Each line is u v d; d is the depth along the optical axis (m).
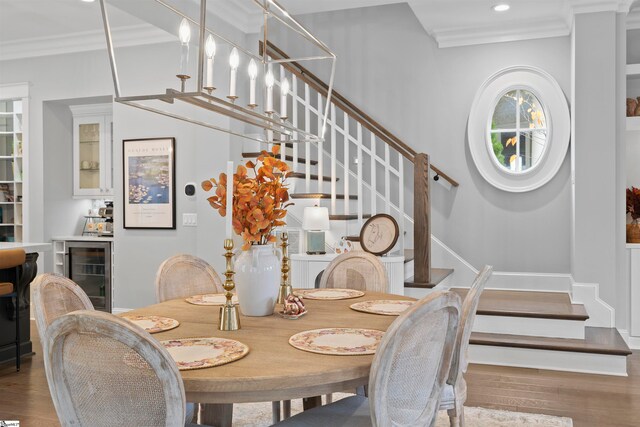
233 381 1.43
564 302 4.52
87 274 5.91
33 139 5.92
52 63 5.80
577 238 4.39
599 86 4.31
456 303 1.62
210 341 1.79
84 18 5.06
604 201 4.31
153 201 5.38
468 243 5.41
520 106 5.20
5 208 6.30
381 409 1.47
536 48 5.14
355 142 4.84
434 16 4.93
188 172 5.27
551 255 5.17
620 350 3.68
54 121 6.03
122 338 1.27
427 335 1.58
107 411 1.39
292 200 4.82
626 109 4.62
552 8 4.70
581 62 4.36
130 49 5.48
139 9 3.92
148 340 1.27
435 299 1.51
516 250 5.27
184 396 1.34
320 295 2.73
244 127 5.11
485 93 5.29
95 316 1.27
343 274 3.18
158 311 2.35
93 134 6.21
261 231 2.19
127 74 5.49
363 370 1.54
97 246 5.84
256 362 1.57
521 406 3.16
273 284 2.24
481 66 5.32
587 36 4.34
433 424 1.77
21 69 5.94
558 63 5.07
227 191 1.97
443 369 1.76
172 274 2.89
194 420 2.35
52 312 2.01
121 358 1.32
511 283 5.28
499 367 3.91
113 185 5.75
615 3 4.25
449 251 5.43
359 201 4.79
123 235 5.50
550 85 5.07
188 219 5.27
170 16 4.05
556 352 3.84
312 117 5.71
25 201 5.98
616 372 3.72
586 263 4.38
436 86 5.48
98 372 1.35
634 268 4.46
